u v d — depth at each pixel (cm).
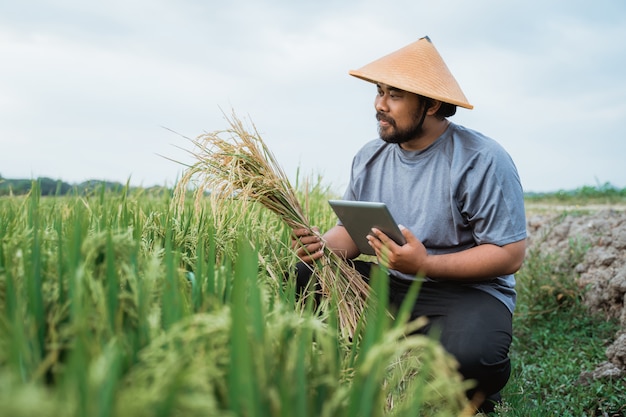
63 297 199
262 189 364
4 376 127
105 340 175
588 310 636
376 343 177
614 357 469
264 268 314
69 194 436
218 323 163
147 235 332
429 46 382
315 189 611
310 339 198
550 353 536
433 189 385
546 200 1830
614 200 1723
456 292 375
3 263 226
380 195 411
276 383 168
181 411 140
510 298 389
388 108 377
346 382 204
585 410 406
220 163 356
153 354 159
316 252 370
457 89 379
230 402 152
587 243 739
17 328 157
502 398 413
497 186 364
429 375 249
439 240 386
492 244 362
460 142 384
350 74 388
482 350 342
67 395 130
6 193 436
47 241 251
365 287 373
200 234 329
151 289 194
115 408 130
